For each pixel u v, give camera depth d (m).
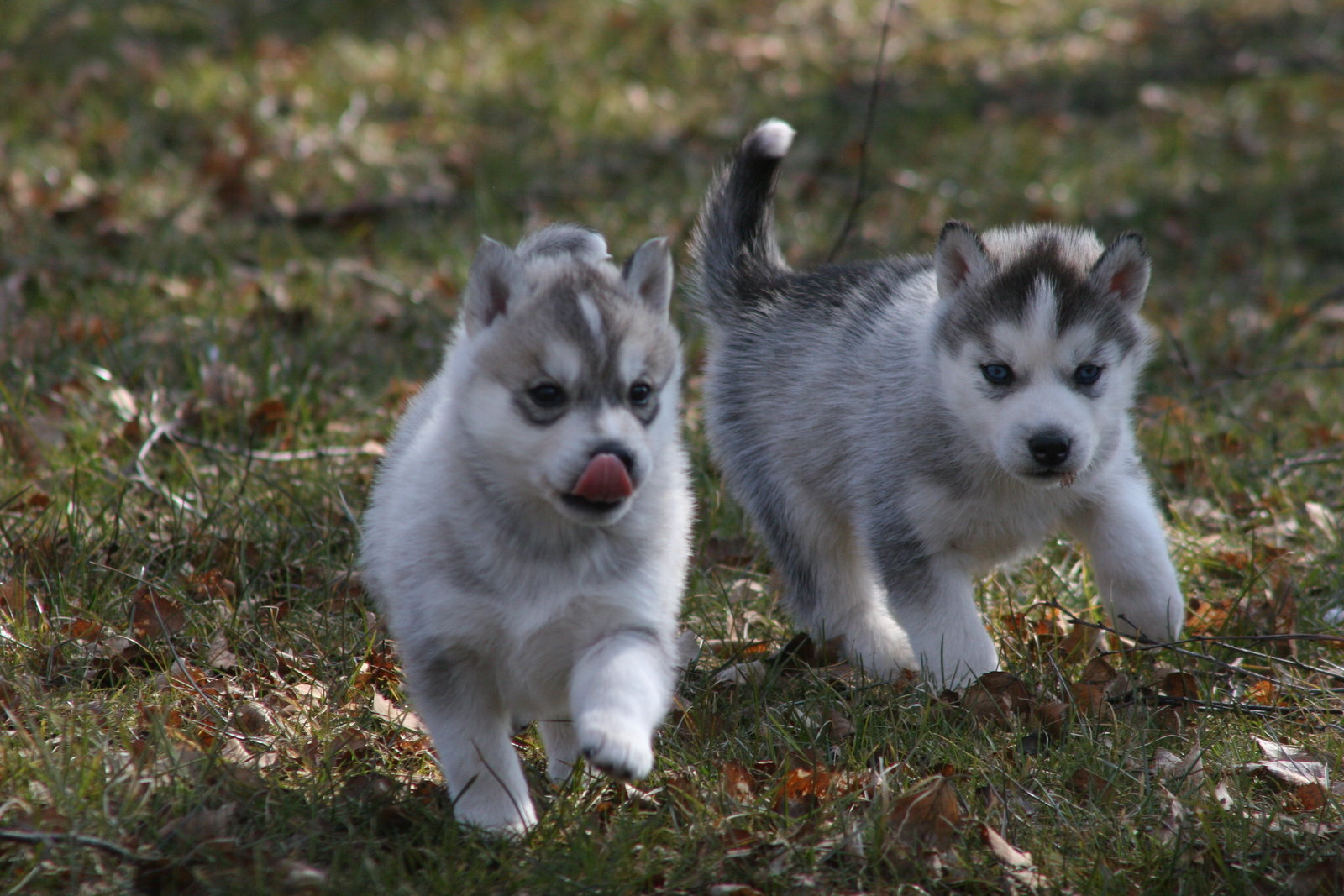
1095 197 18.39
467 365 6.28
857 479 8.38
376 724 7.11
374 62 22.75
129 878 5.59
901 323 8.45
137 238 14.95
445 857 5.81
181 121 19.06
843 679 8.02
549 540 6.03
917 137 20.69
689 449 10.88
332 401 11.88
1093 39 26.64
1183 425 11.61
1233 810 6.50
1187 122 21.77
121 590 8.39
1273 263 16.38
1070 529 8.48
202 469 10.38
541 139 19.83
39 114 18.84
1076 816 6.48
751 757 6.96
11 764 6.27
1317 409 12.55
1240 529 10.09
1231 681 7.94
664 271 6.62
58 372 11.60
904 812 6.30
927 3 29.42
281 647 7.93
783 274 9.56
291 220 16.27
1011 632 8.59
